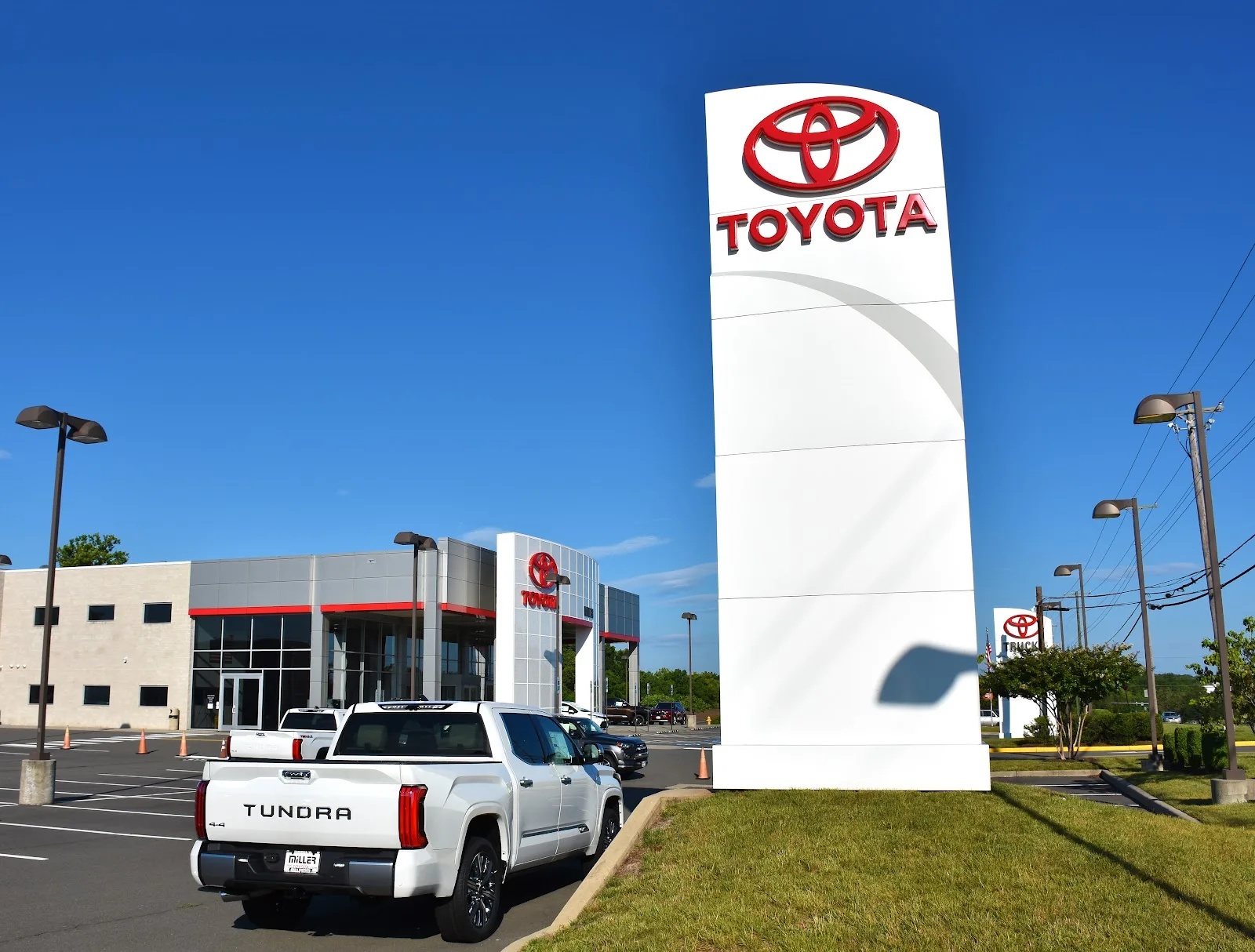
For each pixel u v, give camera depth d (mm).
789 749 12711
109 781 24516
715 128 14172
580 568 50500
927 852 9609
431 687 41156
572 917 8570
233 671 45375
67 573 49906
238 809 8312
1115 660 29391
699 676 105812
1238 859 9312
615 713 61562
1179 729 23734
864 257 13523
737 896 8484
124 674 47844
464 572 43562
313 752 18875
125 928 9234
